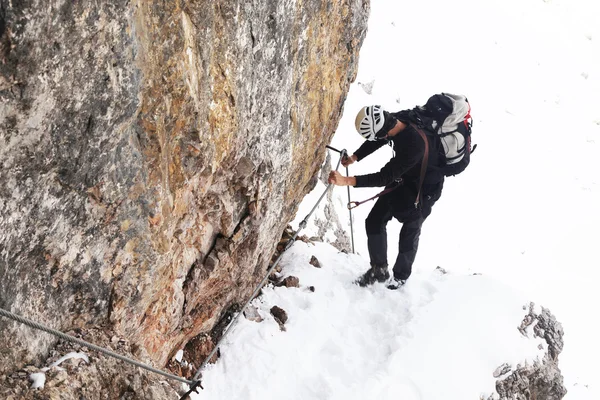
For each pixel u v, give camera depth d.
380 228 4.75
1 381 1.95
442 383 4.08
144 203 2.41
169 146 2.46
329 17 3.75
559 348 4.86
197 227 3.19
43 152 1.80
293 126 3.75
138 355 2.89
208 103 2.60
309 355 4.02
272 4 2.89
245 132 3.08
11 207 1.80
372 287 4.90
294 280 4.73
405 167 4.16
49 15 1.55
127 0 1.82
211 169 2.84
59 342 2.29
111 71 1.88
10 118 1.62
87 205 2.14
